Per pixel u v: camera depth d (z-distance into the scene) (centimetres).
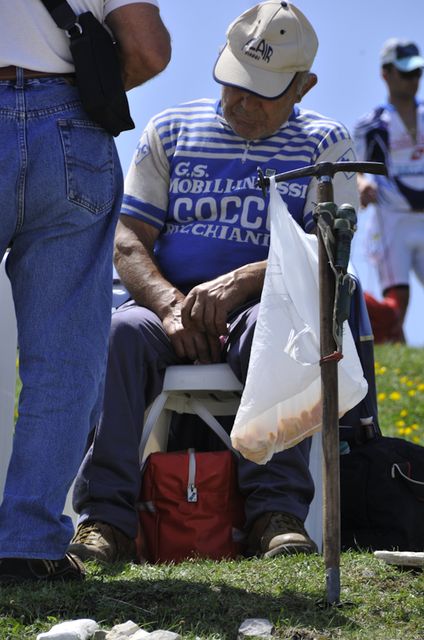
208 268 799
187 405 773
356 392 618
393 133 1817
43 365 604
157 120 828
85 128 607
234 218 799
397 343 1759
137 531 725
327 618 563
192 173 809
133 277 793
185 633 542
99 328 617
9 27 602
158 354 751
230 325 764
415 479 761
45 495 593
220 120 812
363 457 768
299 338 605
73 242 609
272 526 707
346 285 577
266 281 614
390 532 754
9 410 751
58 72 607
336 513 578
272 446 640
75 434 602
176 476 734
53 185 597
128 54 620
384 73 1803
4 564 590
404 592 607
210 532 730
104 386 660
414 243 1853
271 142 803
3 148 591
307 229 793
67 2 606
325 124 811
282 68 778
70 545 691
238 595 590
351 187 803
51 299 607
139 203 816
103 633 523
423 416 1345
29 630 539
